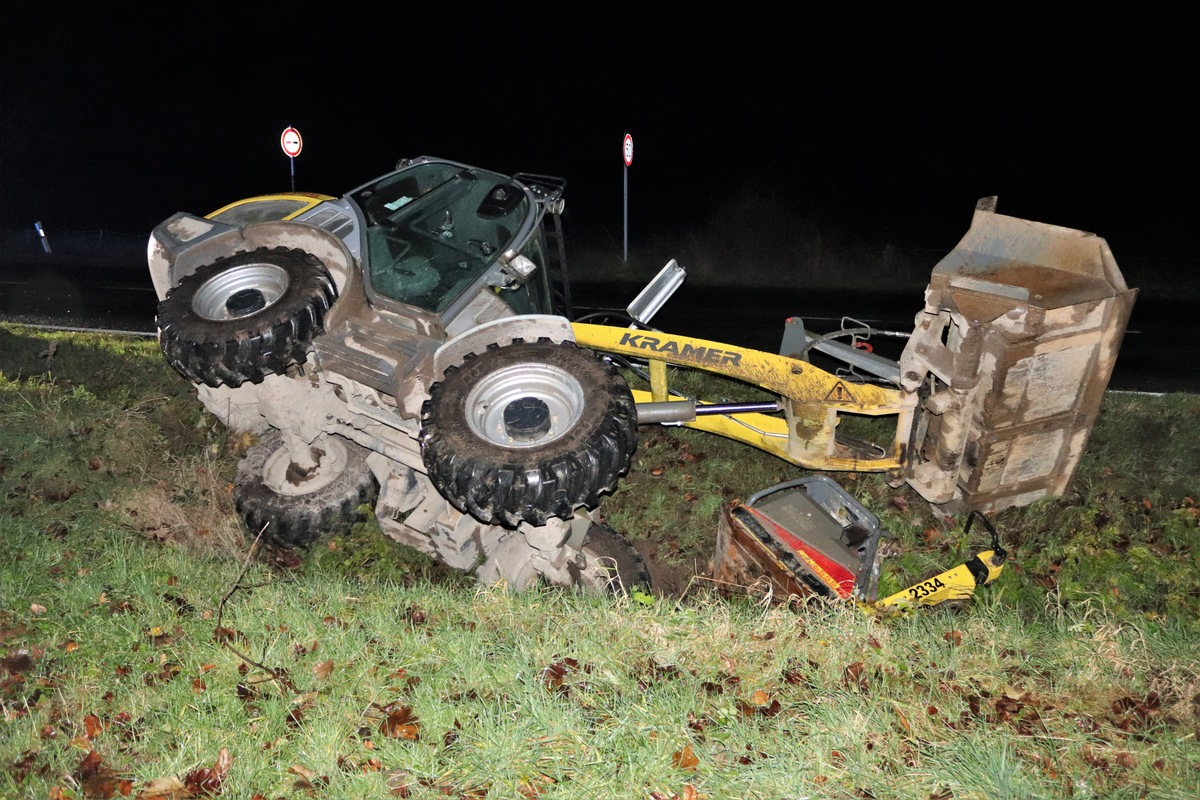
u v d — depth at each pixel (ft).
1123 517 25.79
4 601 19.89
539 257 25.71
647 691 17.26
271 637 19.15
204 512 26.23
